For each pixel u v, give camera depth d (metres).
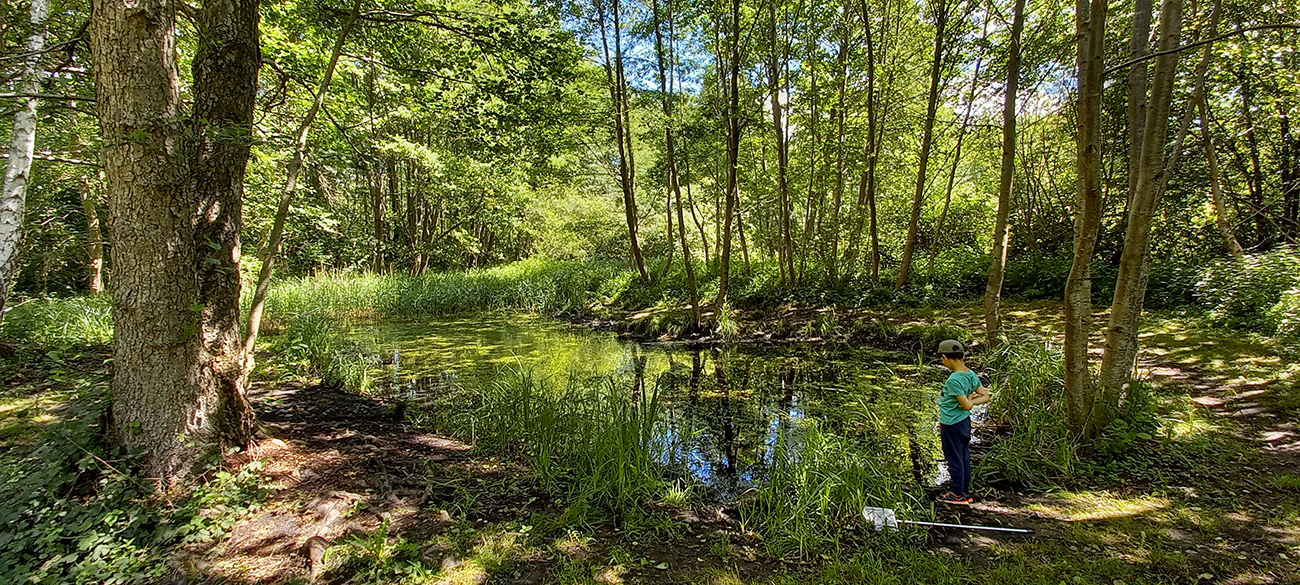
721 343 11.59
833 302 12.84
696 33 13.05
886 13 12.77
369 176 19.83
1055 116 12.95
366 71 7.87
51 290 16.47
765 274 15.12
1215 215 11.37
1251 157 11.17
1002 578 3.03
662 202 22.58
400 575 3.01
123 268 3.40
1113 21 9.01
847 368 9.01
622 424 4.82
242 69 3.68
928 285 12.65
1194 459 4.41
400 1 6.46
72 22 5.44
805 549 3.40
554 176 19.16
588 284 18.41
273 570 2.96
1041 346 6.43
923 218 17.20
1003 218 8.16
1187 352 7.23
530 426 5.44
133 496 3.21
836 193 13.23
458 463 4.75
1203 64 6.35
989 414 5.99
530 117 7.29
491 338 12.28
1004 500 4.07
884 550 3.40
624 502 3.96
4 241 6.29
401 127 16.39
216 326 3.81
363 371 7.69
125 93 3.23
